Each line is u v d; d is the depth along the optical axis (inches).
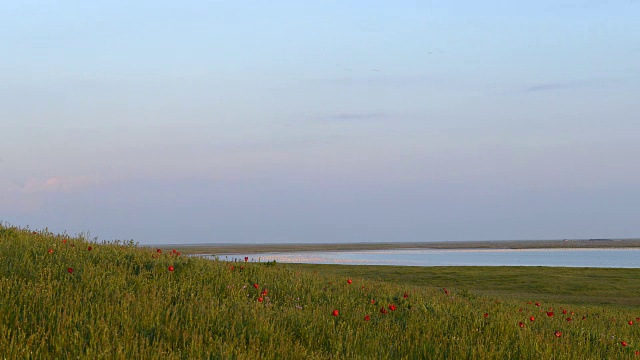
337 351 333.1
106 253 549.6
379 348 357.1
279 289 518.3
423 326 430.3
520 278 1515.7
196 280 492.4
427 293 661.3
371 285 648.4
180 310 377.1
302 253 6131.9
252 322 368.5
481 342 398.3
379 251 7062.0
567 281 1438.2
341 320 424.2
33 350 273.1
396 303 523.8
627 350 450.3
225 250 7421.3
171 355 279.9
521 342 402.9
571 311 714.2
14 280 386.0
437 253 6082.7
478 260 4072.3
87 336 300.2
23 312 320.5
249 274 570.3
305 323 387.2
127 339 296.4
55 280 407.5
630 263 3462.1
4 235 570.9
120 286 424.8
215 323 358.9
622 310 923.4
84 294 376.5
